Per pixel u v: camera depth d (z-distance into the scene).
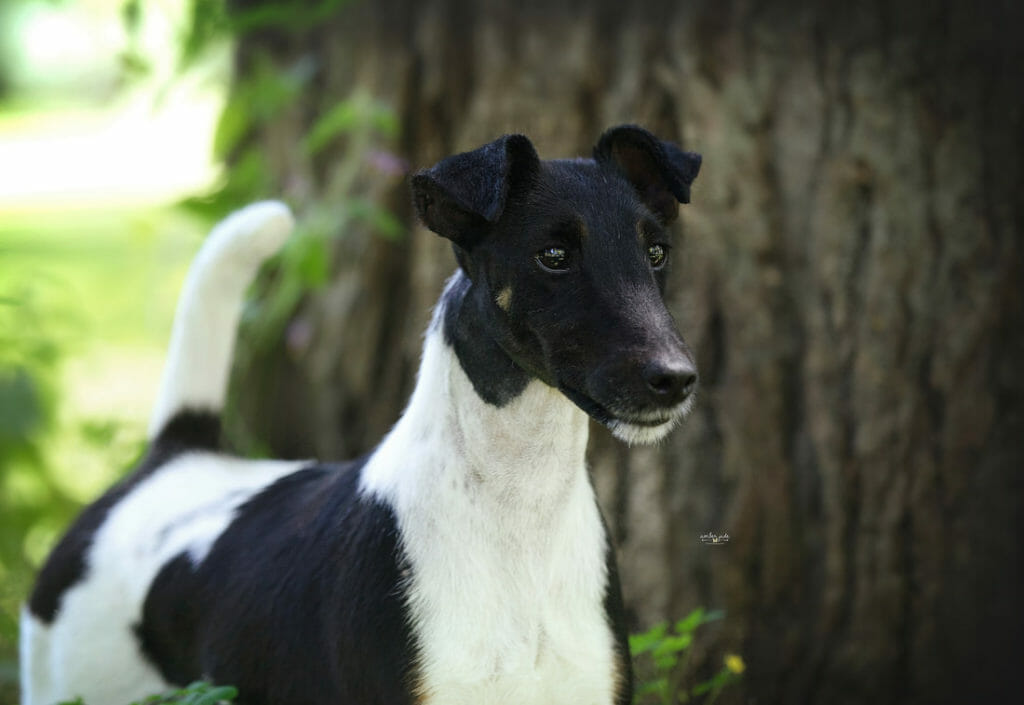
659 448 6.86
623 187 4.42
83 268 15.43
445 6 7.40
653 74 6.98
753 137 6.93
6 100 25.25
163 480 5.77
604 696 4.54
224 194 7.99
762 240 6.89
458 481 4.48
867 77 6.93
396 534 4.49
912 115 6.93
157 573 5.37
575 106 7.08
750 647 6.90
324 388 7.76
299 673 4.72
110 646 5.46
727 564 6.85
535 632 4.45
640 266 4.24
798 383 6.94
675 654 6.82
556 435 4.48
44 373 8.91
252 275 6.02
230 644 4.97
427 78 7.46
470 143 7.30
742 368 6.84
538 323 4.23
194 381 5.96
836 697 7.00
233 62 8.38
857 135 6.91
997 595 7.00
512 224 4.30
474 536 4.45
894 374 6.89
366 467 4.86
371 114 7.20
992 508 6.99
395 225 7.40
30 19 13.20
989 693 7.00
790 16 6.93
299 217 7.74
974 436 6.95
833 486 6.90
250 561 5.05
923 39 6.95
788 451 6.93
